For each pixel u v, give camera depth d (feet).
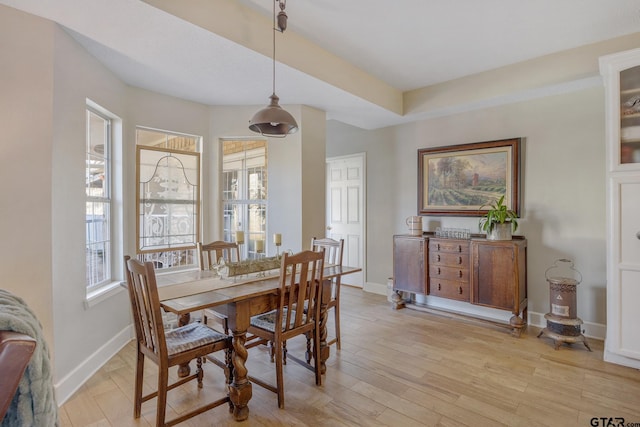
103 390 7.59
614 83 8.39
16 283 6.54
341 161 17.85
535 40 9.39
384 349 9.70
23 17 6.59
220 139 12.99
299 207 12.51
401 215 15.10
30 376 2.33
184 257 12.27
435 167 13.76
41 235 6.82
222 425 6.30
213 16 7.18
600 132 10.41
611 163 8.50
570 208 10.94
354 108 12.70
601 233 10.43
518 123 11.90
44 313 6.84
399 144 15.11
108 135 10.19
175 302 5.92
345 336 10.71
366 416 6.56
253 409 6.81
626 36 9.11
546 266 11.38
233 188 13.20
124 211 10.43
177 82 10.36
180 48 7.88
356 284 17.24
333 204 18.30
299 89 10.72
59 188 7.29
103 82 9.22
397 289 13.53
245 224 13.20
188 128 12.23
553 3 7.64
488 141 12.46
